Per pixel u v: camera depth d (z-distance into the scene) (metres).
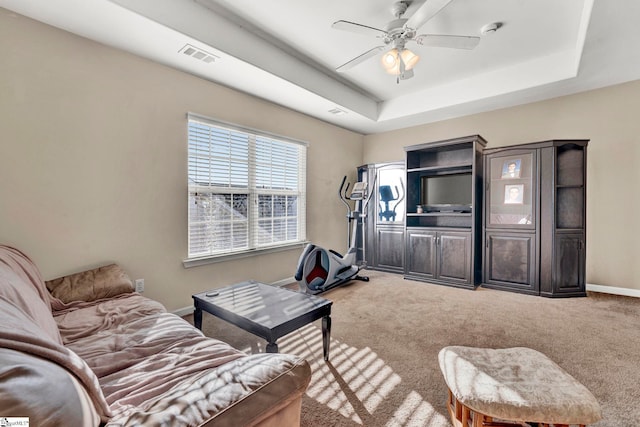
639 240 3.37
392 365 1.94
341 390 1.68
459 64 3.52
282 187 4.05
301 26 2.78
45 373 0.55
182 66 2.84
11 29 2.01
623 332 2.39
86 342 1.43
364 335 2.38
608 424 1.39
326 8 2.53
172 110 2.86
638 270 3.38
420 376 1.81
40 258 2.13
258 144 3.71
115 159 2.49
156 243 2.74
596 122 3.56
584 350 2.09
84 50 2.33
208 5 2.47
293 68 3.29
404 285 3.93
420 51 3.23
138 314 1.80
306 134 4.38
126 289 2.20
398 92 4.36
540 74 3.40
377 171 4.88
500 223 3.71
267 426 0.77
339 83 3.97
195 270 3.04
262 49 2.94
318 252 3.48
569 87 3.49
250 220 3.62
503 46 3.13
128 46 2.48
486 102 3.94
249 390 0.77
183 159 2.94
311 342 2.28
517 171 3.59
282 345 2.23
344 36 2.94
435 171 4.55
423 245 4.12
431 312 2.90
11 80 2.01
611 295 3.43
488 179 3.78
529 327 2.52
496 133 4.21
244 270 3.52
